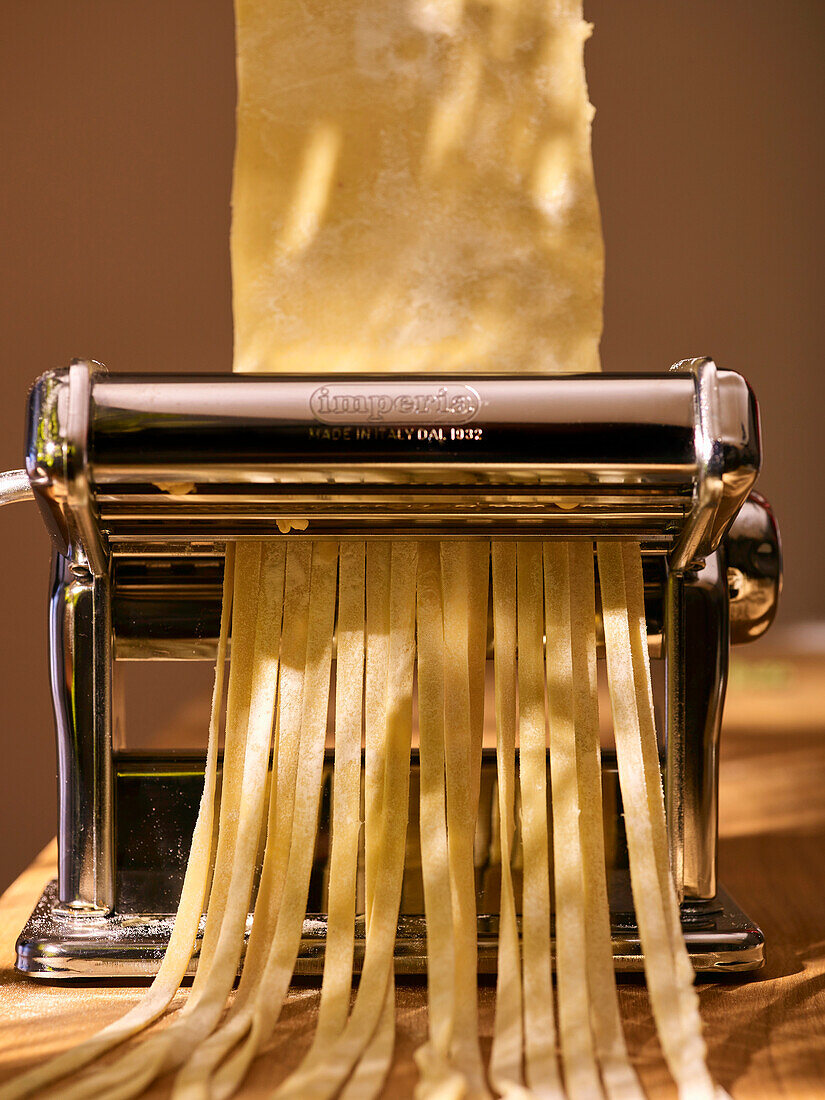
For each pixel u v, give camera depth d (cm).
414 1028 46
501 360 56
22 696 241
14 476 54
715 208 385
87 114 302
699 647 55
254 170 57
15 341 295
